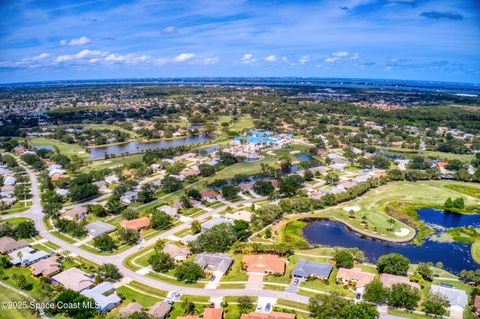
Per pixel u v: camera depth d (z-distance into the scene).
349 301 124.88
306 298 132.12
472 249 174.00
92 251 167.88
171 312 125.25
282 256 163.12
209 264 152.88
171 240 177.38
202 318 119.25
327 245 178.62
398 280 138.75
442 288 133.00
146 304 129.50
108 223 197.88
